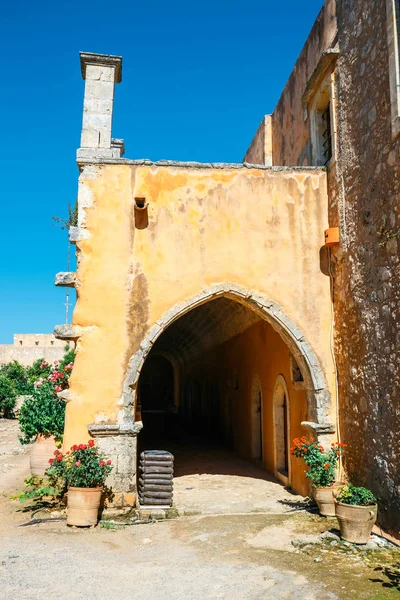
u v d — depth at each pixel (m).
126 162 8.53
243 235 8.64
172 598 4.56
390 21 6.59
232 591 4.71
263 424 11.47
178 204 8.58
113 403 7.90
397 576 5.03
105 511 7.51
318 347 8.45
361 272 7.44
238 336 13.84
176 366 29.23
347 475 7.73
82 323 8.05
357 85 7.64
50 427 8.73
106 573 5.20
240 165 8.79
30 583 4.88
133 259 8.31
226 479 10.49
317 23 9.58
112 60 9.49
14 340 36.38
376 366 6.90
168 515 7.63
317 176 8.92
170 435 18.64
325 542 6.12
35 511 7.85
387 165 6.70
